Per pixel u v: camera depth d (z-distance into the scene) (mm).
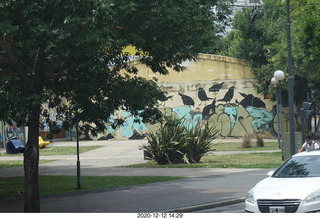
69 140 56031
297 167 12172
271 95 50812
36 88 14297
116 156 34469
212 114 52094
